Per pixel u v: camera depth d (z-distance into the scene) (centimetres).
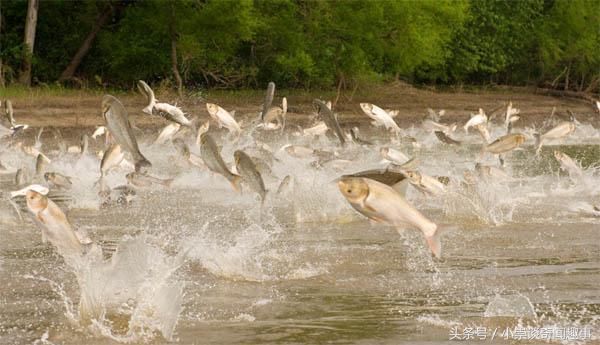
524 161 2933
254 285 1334
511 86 6197
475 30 5972
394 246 1595
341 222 1817
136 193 2058
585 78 6222
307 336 1106
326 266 1447
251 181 1434
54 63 5150
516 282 1357
